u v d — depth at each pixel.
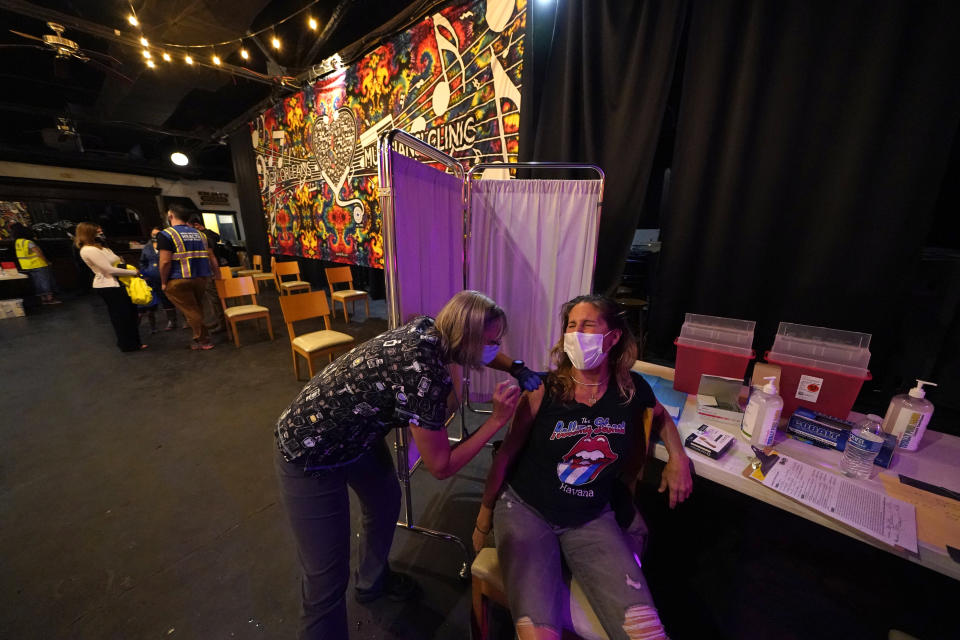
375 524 1.17
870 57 1.47
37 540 1.52
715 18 1.75
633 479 1.12
